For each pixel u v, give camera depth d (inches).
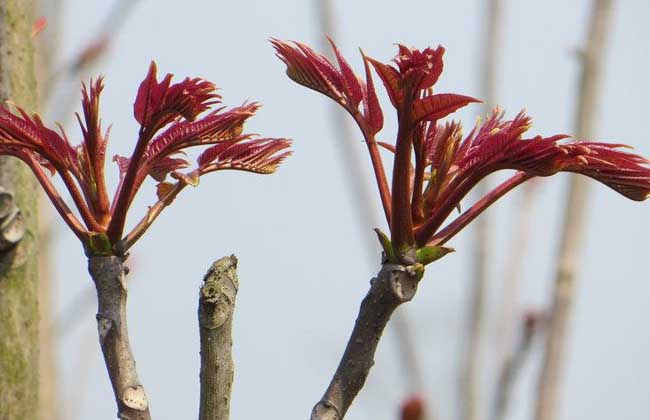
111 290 70.2
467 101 68.2
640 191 69.9
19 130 69.9
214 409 69.4
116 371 70.0
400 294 69.5
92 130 70.4
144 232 70.6
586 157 69.6
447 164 70.2
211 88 69.0
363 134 70.6
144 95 69.0
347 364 69.9
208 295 69.3
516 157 69.4
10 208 77.8
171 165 72.1
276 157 71.6
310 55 70.5
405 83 68.5
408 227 69.6
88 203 70.9
